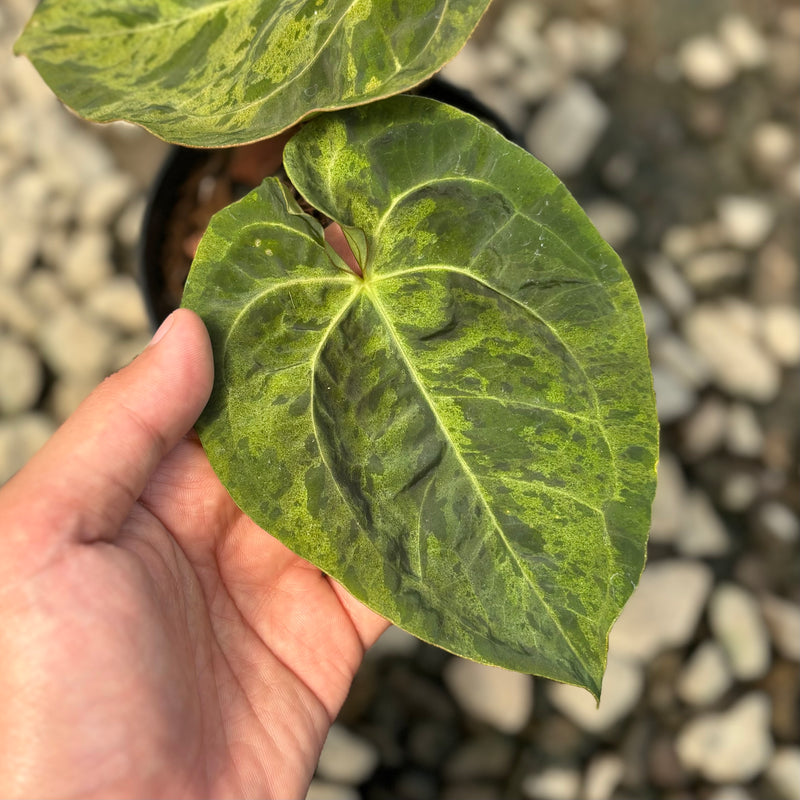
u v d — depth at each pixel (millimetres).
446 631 211
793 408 416
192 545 264
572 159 425
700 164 434
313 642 277
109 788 217
